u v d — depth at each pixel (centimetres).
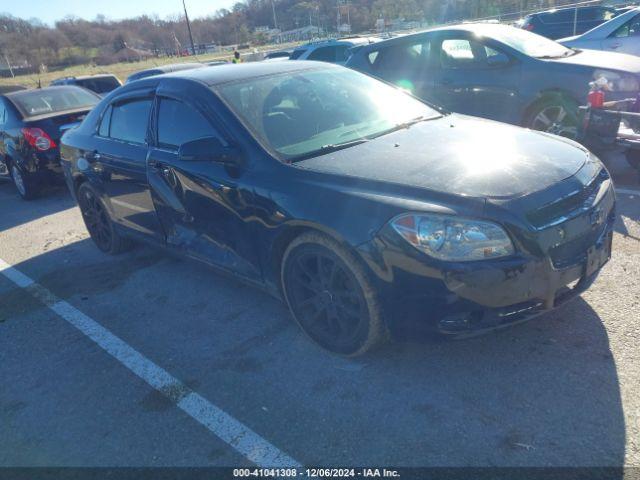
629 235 427
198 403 297
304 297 328
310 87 399
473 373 289
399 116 396
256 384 306
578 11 1495
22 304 453
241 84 383
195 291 433
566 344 303
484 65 664
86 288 467
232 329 368
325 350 326
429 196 269
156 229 437
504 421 254
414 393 281
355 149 333
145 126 424
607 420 247
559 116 607
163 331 378
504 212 256
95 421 295
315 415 276
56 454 274
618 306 330
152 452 266
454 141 336
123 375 333
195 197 371
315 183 301
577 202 278
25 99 819
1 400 325
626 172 585
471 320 265
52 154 764
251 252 345
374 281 277
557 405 260
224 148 334
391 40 761
